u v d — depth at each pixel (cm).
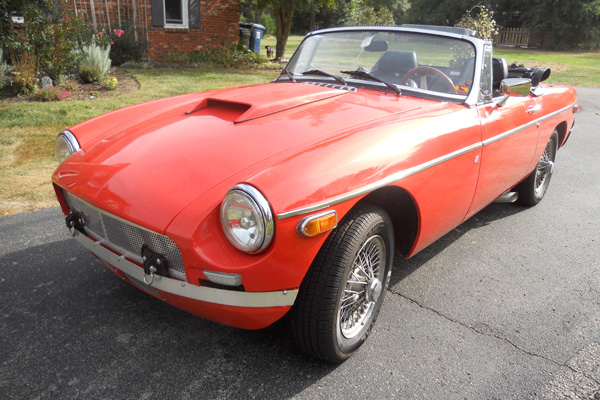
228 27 1478
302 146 223
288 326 259
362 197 210
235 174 207
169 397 208
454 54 319
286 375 225
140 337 248
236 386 217
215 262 187
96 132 285
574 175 580
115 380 216
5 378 214
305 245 193
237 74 1263
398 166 230
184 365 229
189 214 195
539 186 469
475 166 298
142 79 1073
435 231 286
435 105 295
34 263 320
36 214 401
